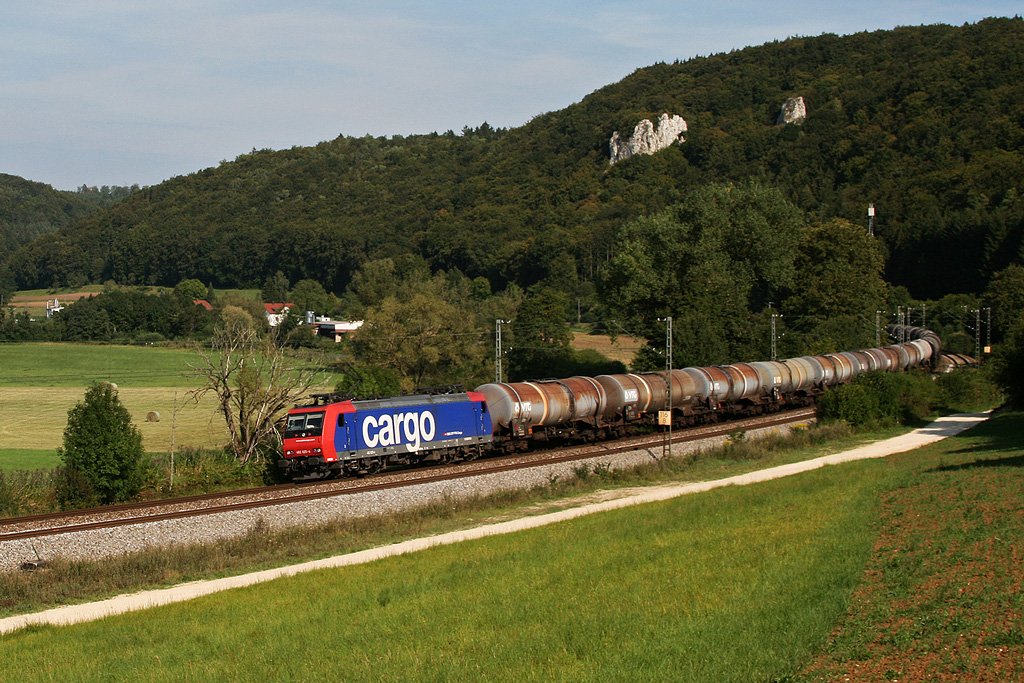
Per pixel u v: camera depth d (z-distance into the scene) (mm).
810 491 34500
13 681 17406
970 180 161375
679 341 82500
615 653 16172
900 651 15234
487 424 48969
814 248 109875
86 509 35469
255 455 47000
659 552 24594
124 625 21234
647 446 52062
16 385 111875
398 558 27391
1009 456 39375
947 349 124188
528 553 25938
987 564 19688
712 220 96688
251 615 21359
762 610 17891
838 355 78438
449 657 16938
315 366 60875
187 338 150875
